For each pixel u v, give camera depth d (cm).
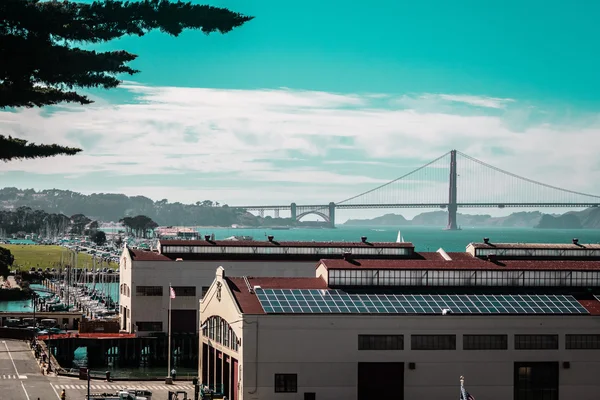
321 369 13888
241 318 13800
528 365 14300
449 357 14125
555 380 14350
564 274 16000
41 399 14525
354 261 15875
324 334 13912
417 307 14438
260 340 13788
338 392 13925
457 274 15738
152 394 15388
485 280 15825
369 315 14012
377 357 14000
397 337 14062
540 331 14325
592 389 14412
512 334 14275
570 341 14388
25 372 17338
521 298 15000
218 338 15750
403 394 14038
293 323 13862
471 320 14188
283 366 13812
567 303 14875
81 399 14500
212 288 16188
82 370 16938
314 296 14700
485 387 14175
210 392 14962
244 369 13725
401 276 15562
